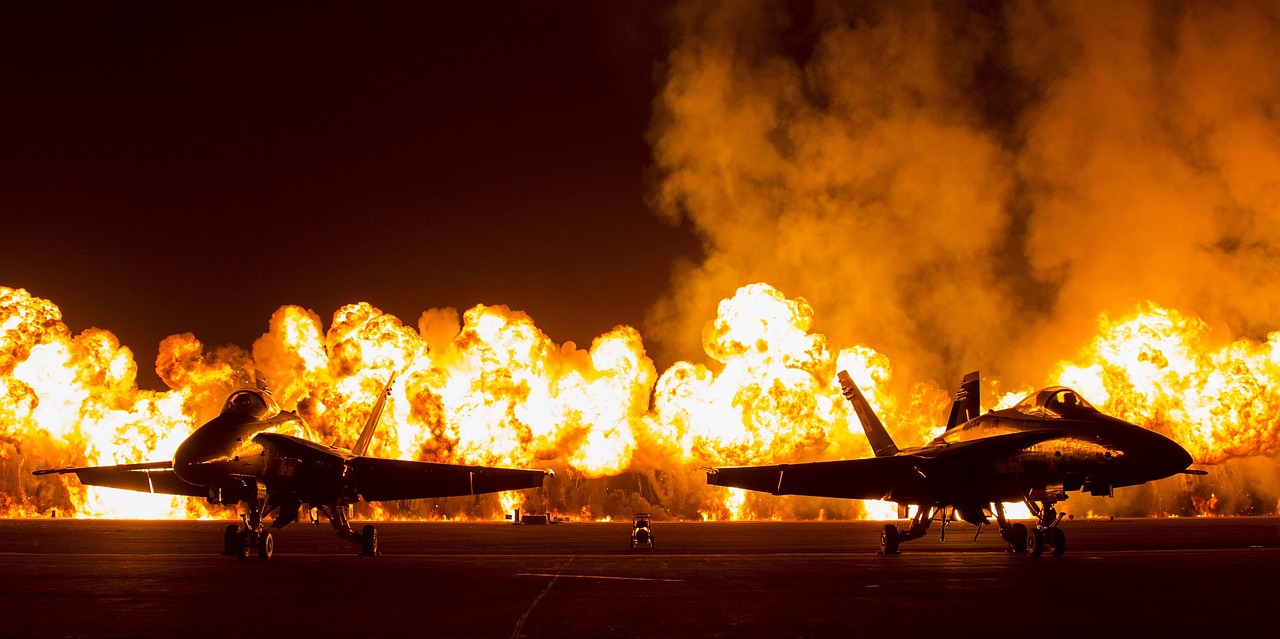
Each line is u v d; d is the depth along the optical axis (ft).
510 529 139.74
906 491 73.61
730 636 30.40
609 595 40.88
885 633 30.89
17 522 163.53
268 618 34.22
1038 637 30.12
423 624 32.89
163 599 39.58
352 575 50.96
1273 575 49.80
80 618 34.14
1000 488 69.41
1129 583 45.47
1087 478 64.23
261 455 65.51
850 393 93.97
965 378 86.63
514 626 32.42
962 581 46.78
